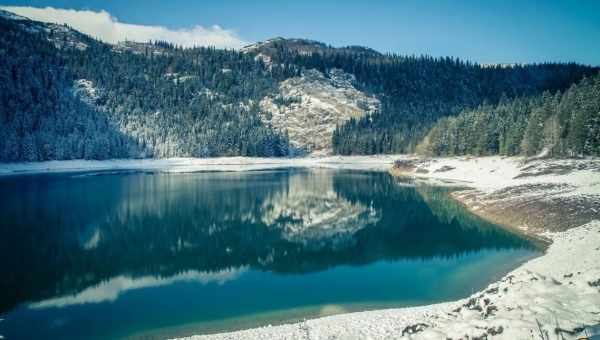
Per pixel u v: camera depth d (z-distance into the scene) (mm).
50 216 50312
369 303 23984
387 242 38938
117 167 138250
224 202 61938
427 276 28484
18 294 26297
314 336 18703
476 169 91562
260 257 34562
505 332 12219
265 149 176125
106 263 32812
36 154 125312
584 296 14789
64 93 193250
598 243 28375
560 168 69250
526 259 30859
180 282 28406
